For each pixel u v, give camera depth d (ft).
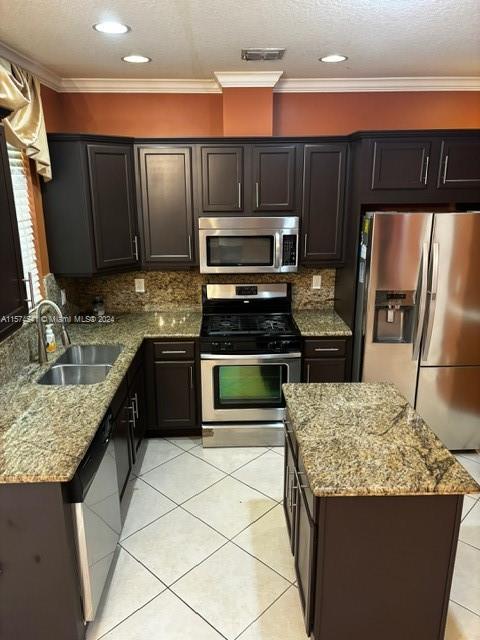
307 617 5.93
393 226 9.78
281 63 9.68
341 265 11.68
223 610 6.82
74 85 11.03
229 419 11.21
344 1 6.42
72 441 5.88
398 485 4.95
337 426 6.27
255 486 9.78
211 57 9.20
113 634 6.44
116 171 10.68
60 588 5.78
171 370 11.07
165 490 9.64
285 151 10.93
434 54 9.05
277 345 10.85
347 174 11.09
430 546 5.33
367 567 5.40
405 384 10.73
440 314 10.23
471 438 11.16
